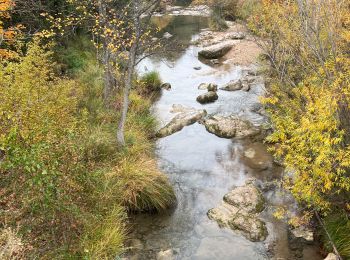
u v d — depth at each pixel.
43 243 5.82
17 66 7.93
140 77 18.36
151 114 14.81
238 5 30.42
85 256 6.02
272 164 11.30
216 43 26.52
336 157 6.30
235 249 7.89
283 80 10.80
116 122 12.11
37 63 8.62
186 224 8.73
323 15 8.30
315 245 7.76
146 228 8.55
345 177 6.72
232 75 20.48
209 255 7.73
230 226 8.59
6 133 6.17
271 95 11.76
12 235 5.06
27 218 5.79
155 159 11.45
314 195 6.82
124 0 13.58
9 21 12.98
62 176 6.18
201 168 11.33
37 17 14.12
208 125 14.05
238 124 13.90
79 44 17.81
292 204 9.27
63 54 15.62
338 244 7.16
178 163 11.65
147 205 9.02
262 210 9.13
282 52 11.29
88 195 7.15
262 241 8.09
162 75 20.98
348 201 7.29
